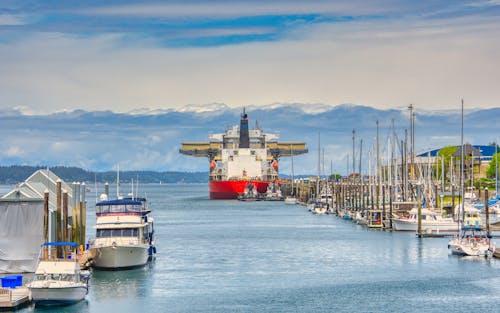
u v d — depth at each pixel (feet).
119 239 551.59
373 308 453.17
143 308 444.96
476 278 544.21
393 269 588.09
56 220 494.18
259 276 557.74
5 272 481.46
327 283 529.45
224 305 456.86
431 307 454.81
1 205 482.69
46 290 423.64
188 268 591.78
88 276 449.48
